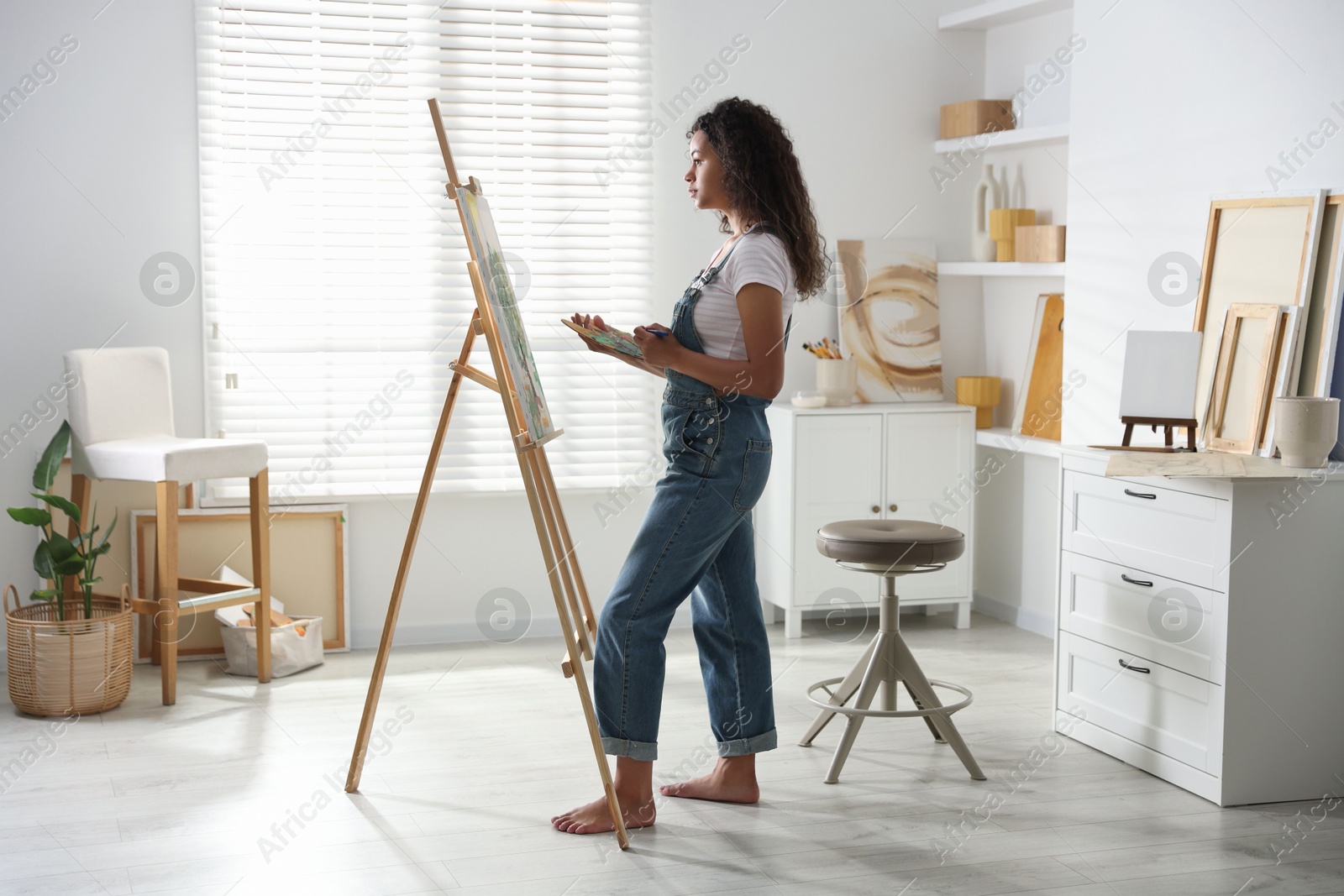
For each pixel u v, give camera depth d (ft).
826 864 8.25
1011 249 14.97
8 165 13.25
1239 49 10.79
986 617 16.01
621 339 8.48
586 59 14.70
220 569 13.88
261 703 12.12
